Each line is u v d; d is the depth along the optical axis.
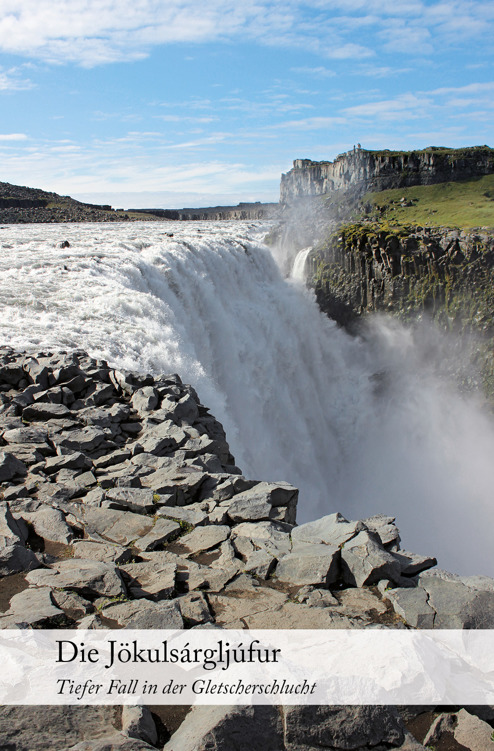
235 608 8.32
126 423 16.36
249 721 5.94
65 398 17.20
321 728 6.04
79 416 16.25
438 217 151.50
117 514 11.27
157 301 31.70
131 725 5.84
